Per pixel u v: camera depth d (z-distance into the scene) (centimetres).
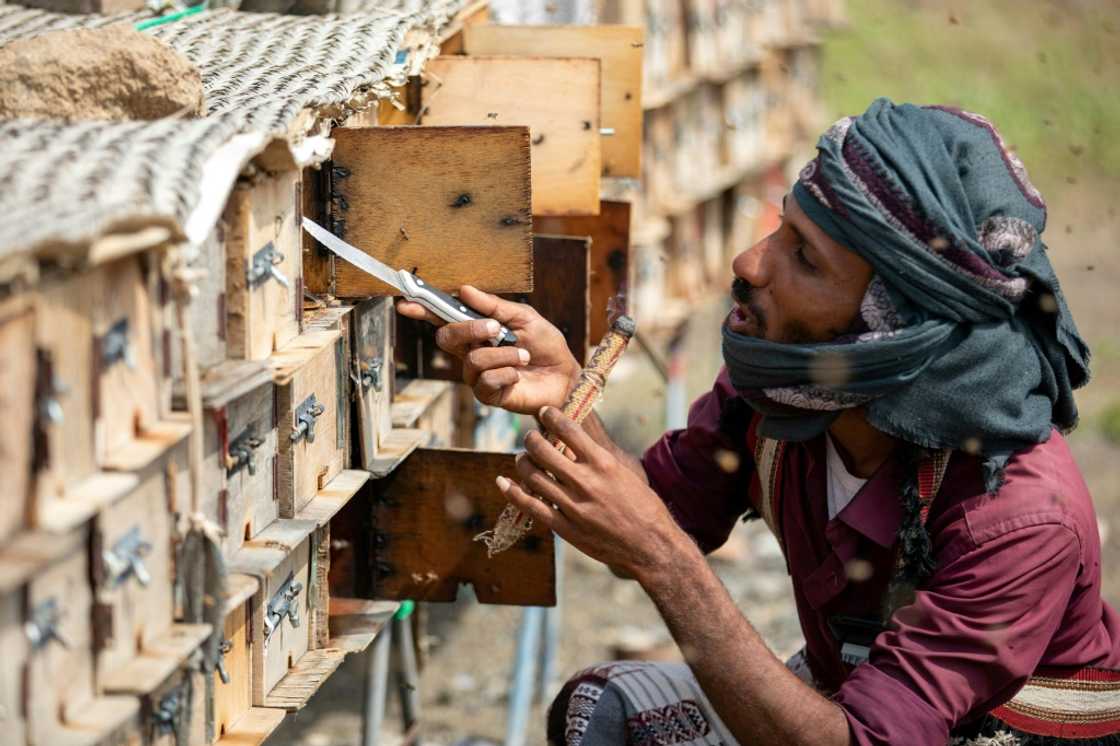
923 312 365
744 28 1050
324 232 383
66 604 268
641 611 823
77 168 285
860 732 355
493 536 446
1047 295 375
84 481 267
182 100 346
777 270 378
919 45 2084
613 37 563
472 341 397
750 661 362
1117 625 407
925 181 362
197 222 289
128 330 281
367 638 431
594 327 582
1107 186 1675
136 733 297
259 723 360
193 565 307
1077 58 2072
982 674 361
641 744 420
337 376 411
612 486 358
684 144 968
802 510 416
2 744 252
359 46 448
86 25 478
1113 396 1138
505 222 399
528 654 626
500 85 498
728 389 455
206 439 324
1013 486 370
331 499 394
